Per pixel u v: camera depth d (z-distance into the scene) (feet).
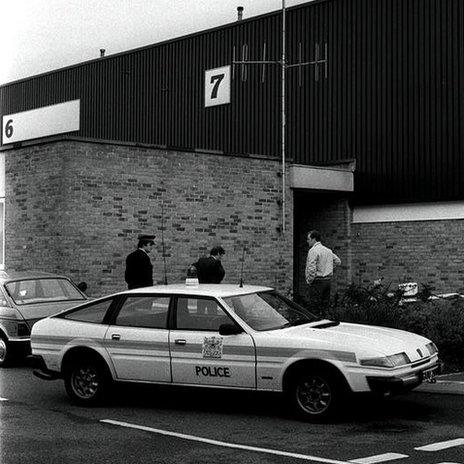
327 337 31.07
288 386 31.30
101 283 59.98
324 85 79.87
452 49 70.44
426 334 42.93
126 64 99.81
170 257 63.72
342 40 78.48
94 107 103.91
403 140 73.87
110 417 32.45
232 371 31.94
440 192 71.46
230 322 32.40
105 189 60.54
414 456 25.52
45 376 36.06
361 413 32.63
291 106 82.38
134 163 62.08
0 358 46.11
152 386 33.68
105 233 60.39
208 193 66.33
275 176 71.00
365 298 48.26
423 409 33.32
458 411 32.89
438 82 71.36
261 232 69.72
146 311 34.32
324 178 74.84
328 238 79.97
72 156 59.16
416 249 73.56
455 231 70.79
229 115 87.86
